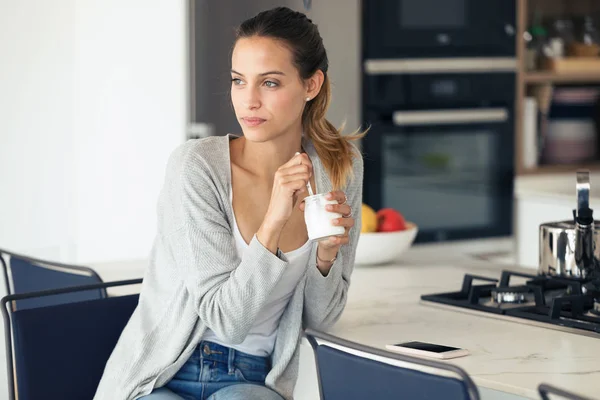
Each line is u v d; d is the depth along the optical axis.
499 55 4.91
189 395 2.16
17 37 4.44
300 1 4.38
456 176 4.89
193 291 2.12
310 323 2.28
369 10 4.60
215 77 4.38
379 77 4.65
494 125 4.95
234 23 4.39
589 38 5.27
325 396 1.88
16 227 4.52
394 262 3.09
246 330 2.11
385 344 2.08
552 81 5.45
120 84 4.39
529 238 4.93
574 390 1.73
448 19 4.78
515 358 1.95
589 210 2.34
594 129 5.34
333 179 2.30
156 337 2.19
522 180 5.04
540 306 2.33
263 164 2.22
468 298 2.49
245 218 2.19
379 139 4.68
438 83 4.79
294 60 2.13
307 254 2.20
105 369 2.22
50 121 4.47
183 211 2.14
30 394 2.23
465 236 4.95
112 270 2.89
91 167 4.46
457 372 1.64
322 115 2.31
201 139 2.25
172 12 4.30
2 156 4.50
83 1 4.39
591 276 2.35
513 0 4.89
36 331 2.25
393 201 4.75
